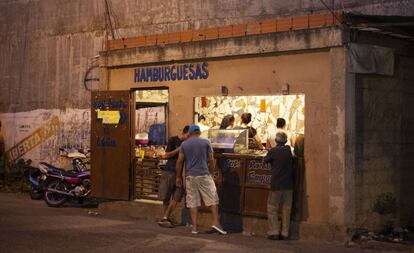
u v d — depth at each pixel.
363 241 10.19
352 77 10.41
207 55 12.18
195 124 11.91
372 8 12.34
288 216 10.65
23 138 19.08
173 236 10.84
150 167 13.20
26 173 18.59
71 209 14.47
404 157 11.52
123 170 13.36
